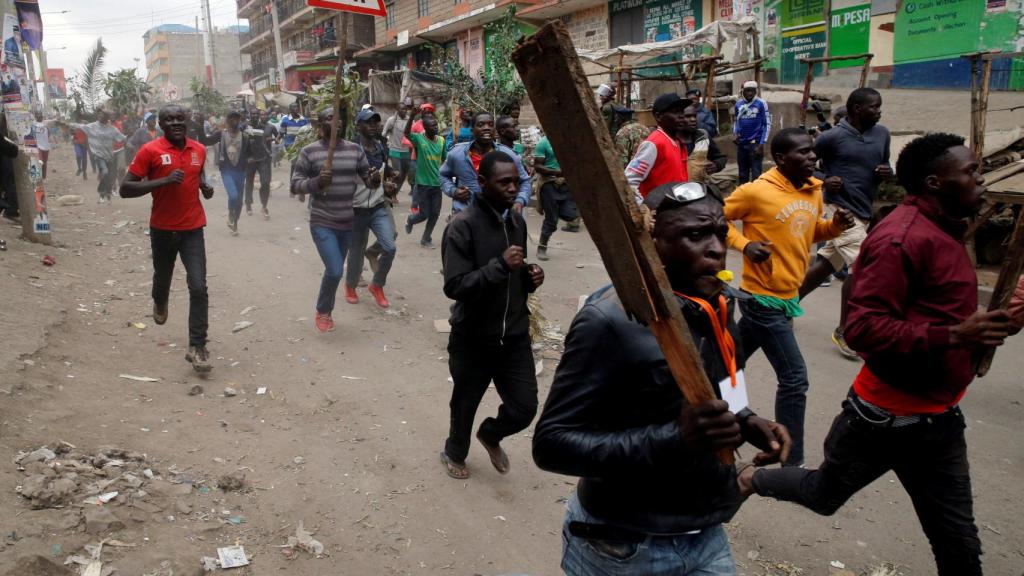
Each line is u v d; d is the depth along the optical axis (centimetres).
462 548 363
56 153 3067
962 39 1480
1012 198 676
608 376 181
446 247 393
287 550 349
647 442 171
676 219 189
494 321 395
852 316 260
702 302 187
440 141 1002
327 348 644
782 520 393
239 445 454
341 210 657
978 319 235
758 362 622
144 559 319
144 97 3394
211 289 813
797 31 1844
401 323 717
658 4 2184
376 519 384
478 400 420
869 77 1678
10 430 410
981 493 414
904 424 262
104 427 449
